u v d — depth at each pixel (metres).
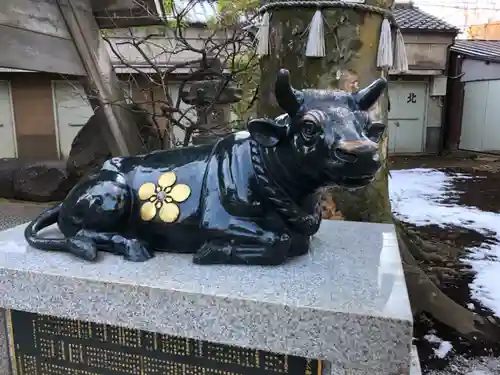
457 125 11.16
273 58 2.80
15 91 7.68
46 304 1.42
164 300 1.29
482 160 9.96
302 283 1.31
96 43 3.67
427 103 10.86
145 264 1.46
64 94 7.78
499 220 5.18
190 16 5.20
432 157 10.63
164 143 4.44
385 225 1.94
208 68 3.95
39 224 1.72
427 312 2.83
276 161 1.39
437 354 2.50
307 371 1.29
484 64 10.37
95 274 1.38
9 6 2.84
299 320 1.18
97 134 4.78
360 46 2.66
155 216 1.53
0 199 5.11
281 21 2.72
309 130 1.26
